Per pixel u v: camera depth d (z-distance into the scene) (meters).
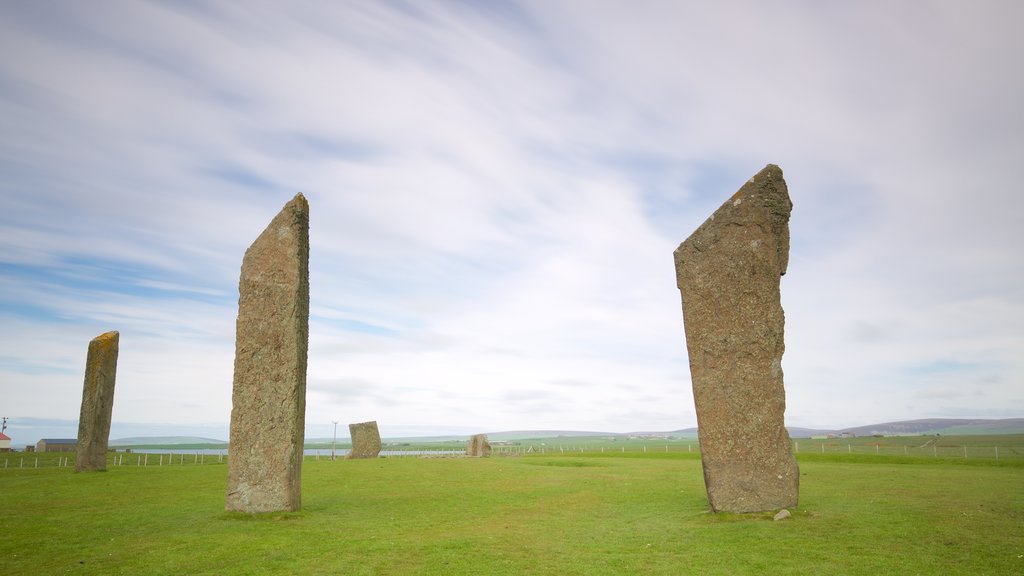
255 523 18.47
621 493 25.66
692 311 19.53
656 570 12.51
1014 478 28.89
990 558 12.35
